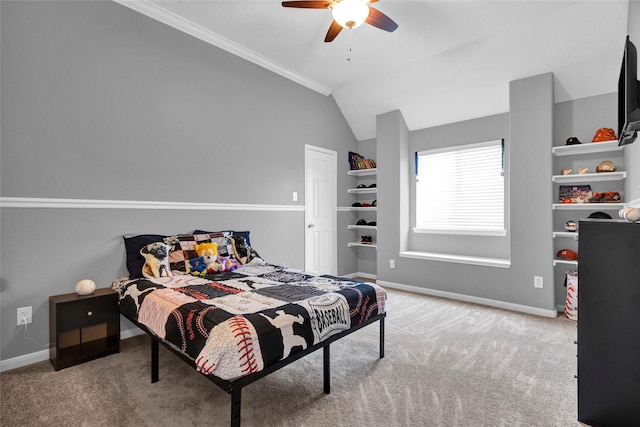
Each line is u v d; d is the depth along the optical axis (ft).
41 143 7.87
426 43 11.56
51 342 7.61
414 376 7.07
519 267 11.90
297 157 14.61
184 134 10.64
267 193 13.29
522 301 11.82
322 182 15.97
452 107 14.21
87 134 8.59
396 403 6.05
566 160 11.92
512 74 11.92
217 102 11.55
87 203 8.57
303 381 6.86
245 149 12.46
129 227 9.39
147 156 9.76
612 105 11.12
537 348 8.55
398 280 15.39
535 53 11.05
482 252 13.99
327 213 16.28
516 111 11.95
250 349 4.91
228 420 5.53
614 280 5.20
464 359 7.91
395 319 10.87
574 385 6.71
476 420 5.55
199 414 5.69
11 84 7.45
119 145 9.18
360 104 16.21
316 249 15.60
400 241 15.42
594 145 10.69
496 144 13.60
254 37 11.25
